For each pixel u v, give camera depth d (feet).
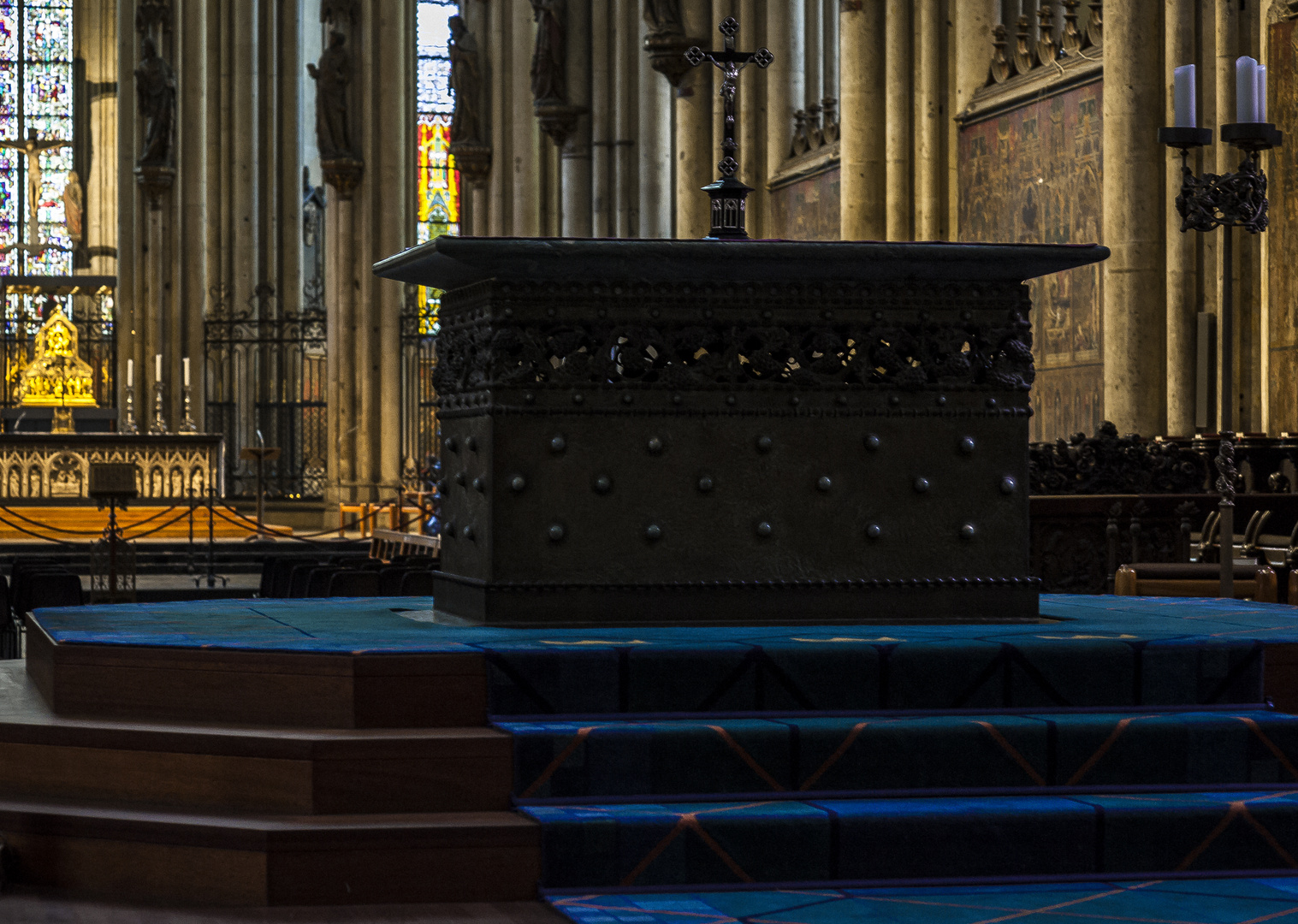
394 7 107.14
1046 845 17.85
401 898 17.12
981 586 22.75
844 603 22.40
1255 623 22.98
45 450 93.66
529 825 17.25
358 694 18.42
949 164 64.95
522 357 21.84
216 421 115.55
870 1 64.18
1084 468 44.83
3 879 17.93
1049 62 57.57
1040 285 59.00
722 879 17.40
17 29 159.94
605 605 21.94
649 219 97.66
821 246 21.56
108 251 159.12
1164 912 16.52
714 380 22.18
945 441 22.75
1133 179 49.52
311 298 123.44
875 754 18.54
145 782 18.60
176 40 117.70
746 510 22.26
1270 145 29.53
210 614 25.20
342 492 107.45
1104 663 19.89
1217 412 49.03
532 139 110.01
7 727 19.31
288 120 118.62
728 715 19.10
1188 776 19.03
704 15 85.51
